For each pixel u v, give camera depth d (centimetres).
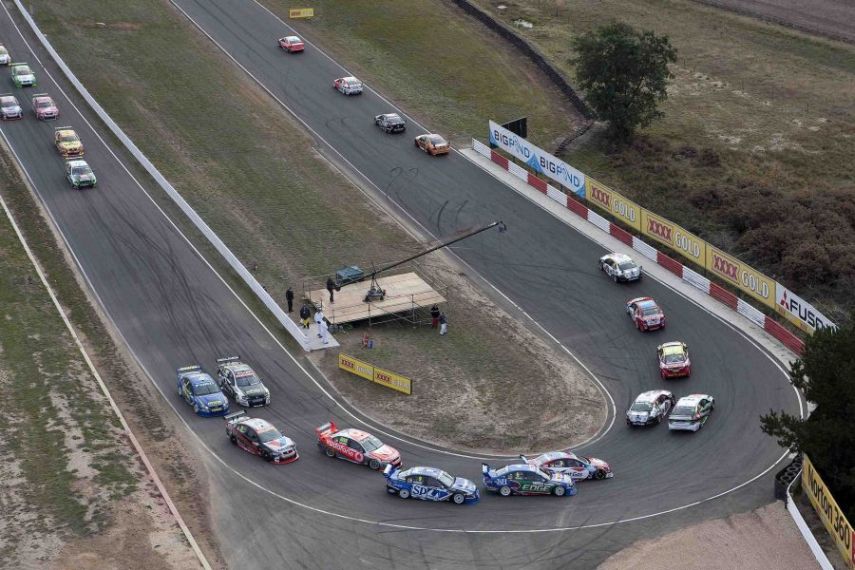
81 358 6356
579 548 4684
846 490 4888
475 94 10656
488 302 7331
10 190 8506
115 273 7438
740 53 11738
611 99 9494
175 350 6588
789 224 7938
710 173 9112
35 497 4881
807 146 9675
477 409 6097
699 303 7188
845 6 12756
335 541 4738
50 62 10975
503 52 11525
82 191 8562
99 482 5022
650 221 7862
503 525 4872
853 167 9269
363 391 6259
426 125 10031
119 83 10519
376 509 5000
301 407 6059
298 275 7569
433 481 5047
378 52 11494
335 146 9600
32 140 9388
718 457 5491
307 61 11225
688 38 12175
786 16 12562
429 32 11931
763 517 4866
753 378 6312
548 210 8531
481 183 8988
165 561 4541
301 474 5309
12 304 6881
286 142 9631
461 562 4588
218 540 4744
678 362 6338
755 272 6994
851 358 4906
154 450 5466
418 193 8825
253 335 6800
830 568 4419
